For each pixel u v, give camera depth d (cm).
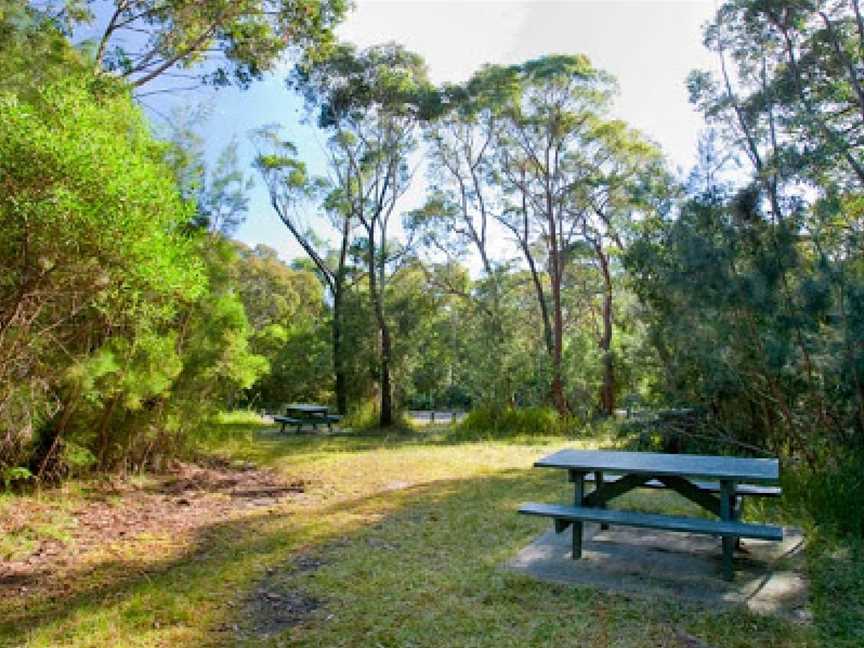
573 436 1188
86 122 384
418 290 1703
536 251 1998
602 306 2231
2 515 487
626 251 657
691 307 522
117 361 586
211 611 315
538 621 291
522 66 1489
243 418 1616
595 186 1561
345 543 437
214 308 757
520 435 1216
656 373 678
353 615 304
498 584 340
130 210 376
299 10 848
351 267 1770
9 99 354
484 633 280
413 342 1585
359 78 1513
